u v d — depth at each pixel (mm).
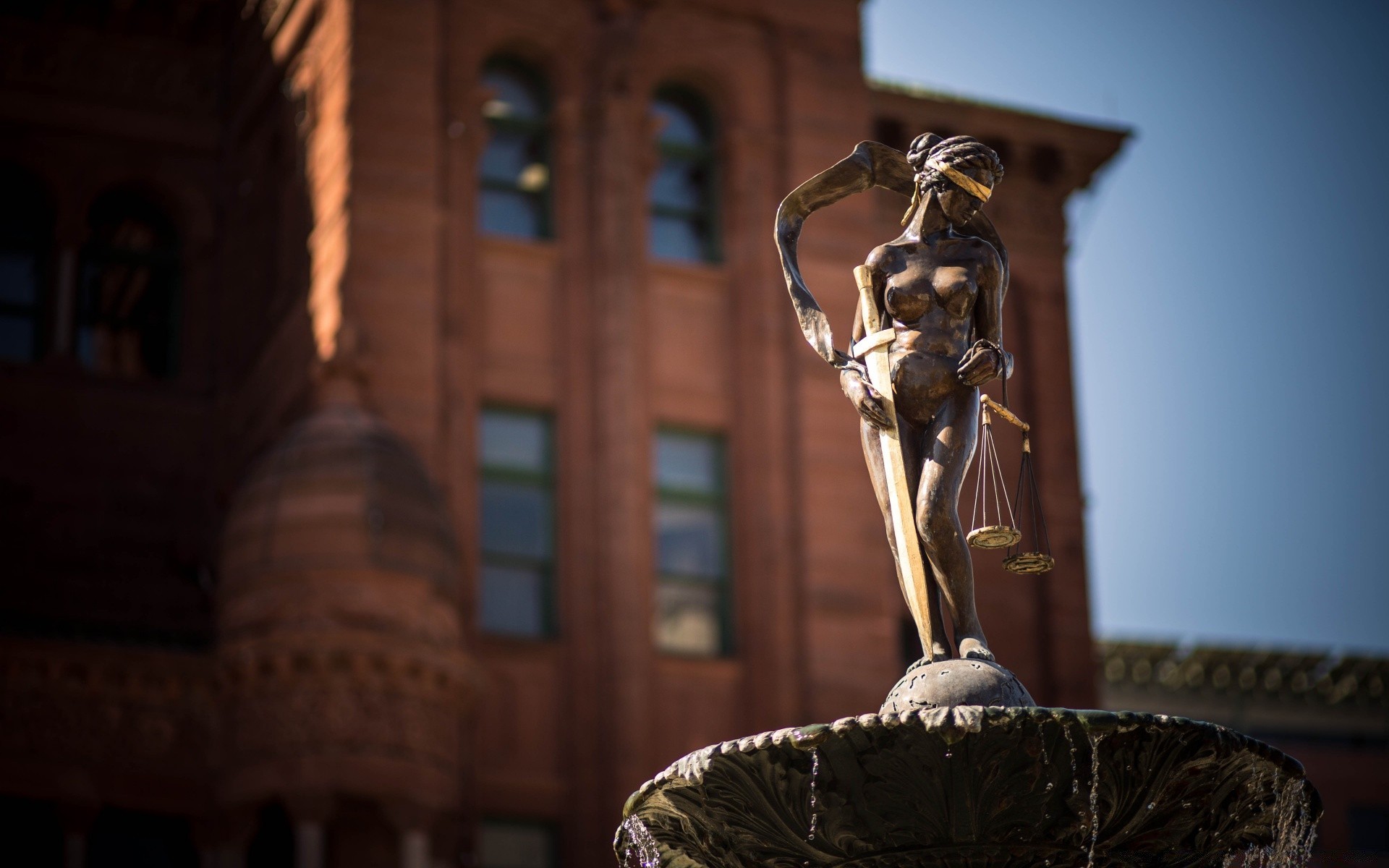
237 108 32000
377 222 27922
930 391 7590
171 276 31547
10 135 31078
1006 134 35125
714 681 28203
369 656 24078
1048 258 35312
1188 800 7047
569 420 28984
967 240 7816
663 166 30828
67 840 24281
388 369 27375
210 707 25078
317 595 24297
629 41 30375
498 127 30188
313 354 27484
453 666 24656
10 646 24703
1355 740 37344
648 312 29609
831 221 30656
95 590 29234
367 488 24922
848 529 29281
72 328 30562
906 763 6852
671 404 29328
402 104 28656
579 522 28562
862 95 31719
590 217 29891
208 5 32031
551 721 27438
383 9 29000
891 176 8203
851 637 28734
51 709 24719
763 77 31266
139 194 31719
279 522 24734
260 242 30609
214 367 30984
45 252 30953
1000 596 32656
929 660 7328
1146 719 6723
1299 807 7309
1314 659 36938
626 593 27891
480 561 28031
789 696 28297
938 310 7691
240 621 24547
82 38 31828
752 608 28719
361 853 24000
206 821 24625
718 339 29938
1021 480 7625
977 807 6902
